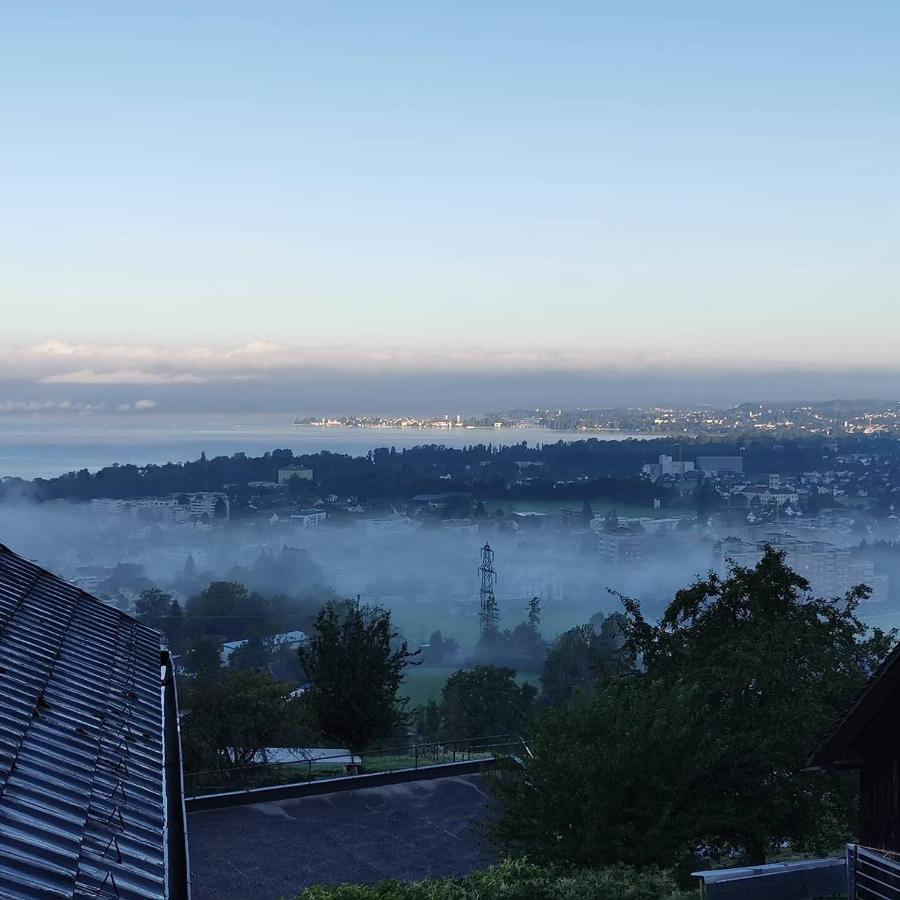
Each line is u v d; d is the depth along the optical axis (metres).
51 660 11.40
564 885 13.76
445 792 23.69
